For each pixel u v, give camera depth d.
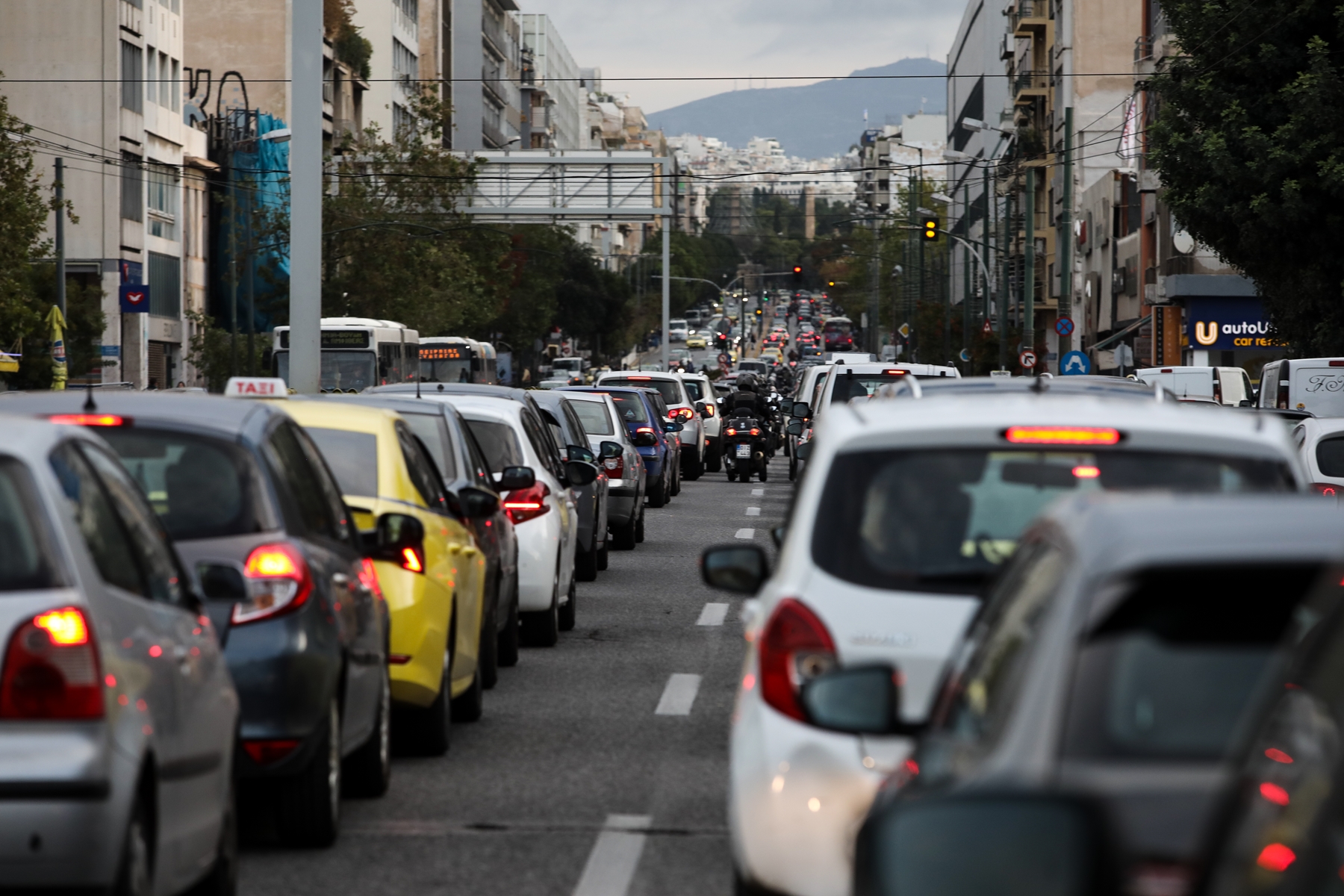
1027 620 10.24
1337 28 91.56
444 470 33.41
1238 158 94.19
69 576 14.73
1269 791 6.84
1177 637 8.68
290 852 21.45
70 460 15.80
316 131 72.69
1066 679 8.55
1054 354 189.25
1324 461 50.06
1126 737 8.30
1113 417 16.86
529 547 39.16
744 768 15.98
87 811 14.24
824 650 16.02
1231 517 9.34
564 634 42.78
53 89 187.88
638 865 20.84
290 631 20.31
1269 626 8.75
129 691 14.98
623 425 69.44
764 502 92.88
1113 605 8.76
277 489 21.47
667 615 46.66
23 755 14.20
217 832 17.58
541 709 32.19
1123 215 199.62
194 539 20.64
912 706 15.80
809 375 111.00
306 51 72.19
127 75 192.88
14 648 14.35
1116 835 7.23
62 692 14.35
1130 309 195.38
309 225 72.56
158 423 21.50
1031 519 16.27
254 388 29.08
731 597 50.62
